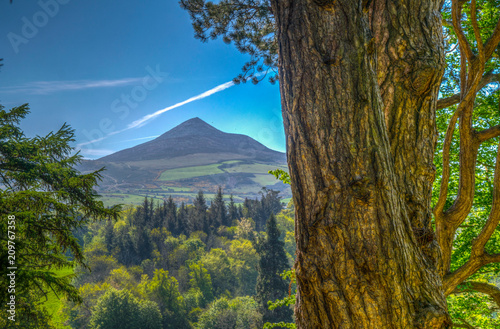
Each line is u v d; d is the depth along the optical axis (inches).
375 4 102.2
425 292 70.4
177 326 1782.7
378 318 64.9
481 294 265.3
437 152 316.2
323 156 71.9
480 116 306.8
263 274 1248.2
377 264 66.7
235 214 4512.8
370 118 72.1
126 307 1547.7
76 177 354.6
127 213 3846.0
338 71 72.7
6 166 342.6
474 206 291.1
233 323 1561.3
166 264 2684.5
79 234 3142.2
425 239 90.8
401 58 96.0
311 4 76.6
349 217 68.7
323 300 69.7
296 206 77.0
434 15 101.6
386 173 70.9
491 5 260.7
